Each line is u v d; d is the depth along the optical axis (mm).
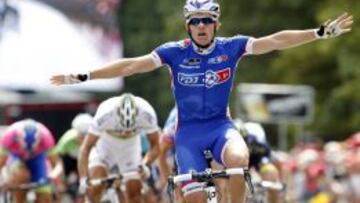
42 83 97750
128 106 30203
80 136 37312
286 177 39656
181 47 24469
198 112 24469
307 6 95188
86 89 101375
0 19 96438
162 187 34125
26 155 33594
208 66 24375
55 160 36125
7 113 63125
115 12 99625
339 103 88000
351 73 82562
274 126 90938
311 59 88312
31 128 33438
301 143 64500
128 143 31891
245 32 97188
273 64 90625
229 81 24516
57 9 97938
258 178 35906
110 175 31688
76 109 64500
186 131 24469
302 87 88875
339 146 52500
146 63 24328
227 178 24484
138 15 118938
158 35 116938
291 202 43938
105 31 99250
